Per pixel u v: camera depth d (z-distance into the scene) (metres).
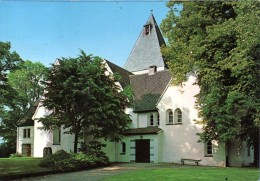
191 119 34.38
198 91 34.16
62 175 22.97
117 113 31.41
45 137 43.09
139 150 36.53
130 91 33.47
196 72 28.83
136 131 36.88
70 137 40.25
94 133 31.36
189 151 34.12
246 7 23.02
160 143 35.69
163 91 37.91
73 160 26.30
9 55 28.41
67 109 30.69
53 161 26.19
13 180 20.33
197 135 32.84
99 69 31.19
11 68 28.80
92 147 30.59
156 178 18.80
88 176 21.80
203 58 26.97
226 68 24.95
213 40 25.45
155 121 37.44
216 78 26.52
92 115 29.73
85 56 32.12
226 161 31.98
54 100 30.53
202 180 17.83
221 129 28.00
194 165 32.31
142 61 61.62
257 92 25.50
